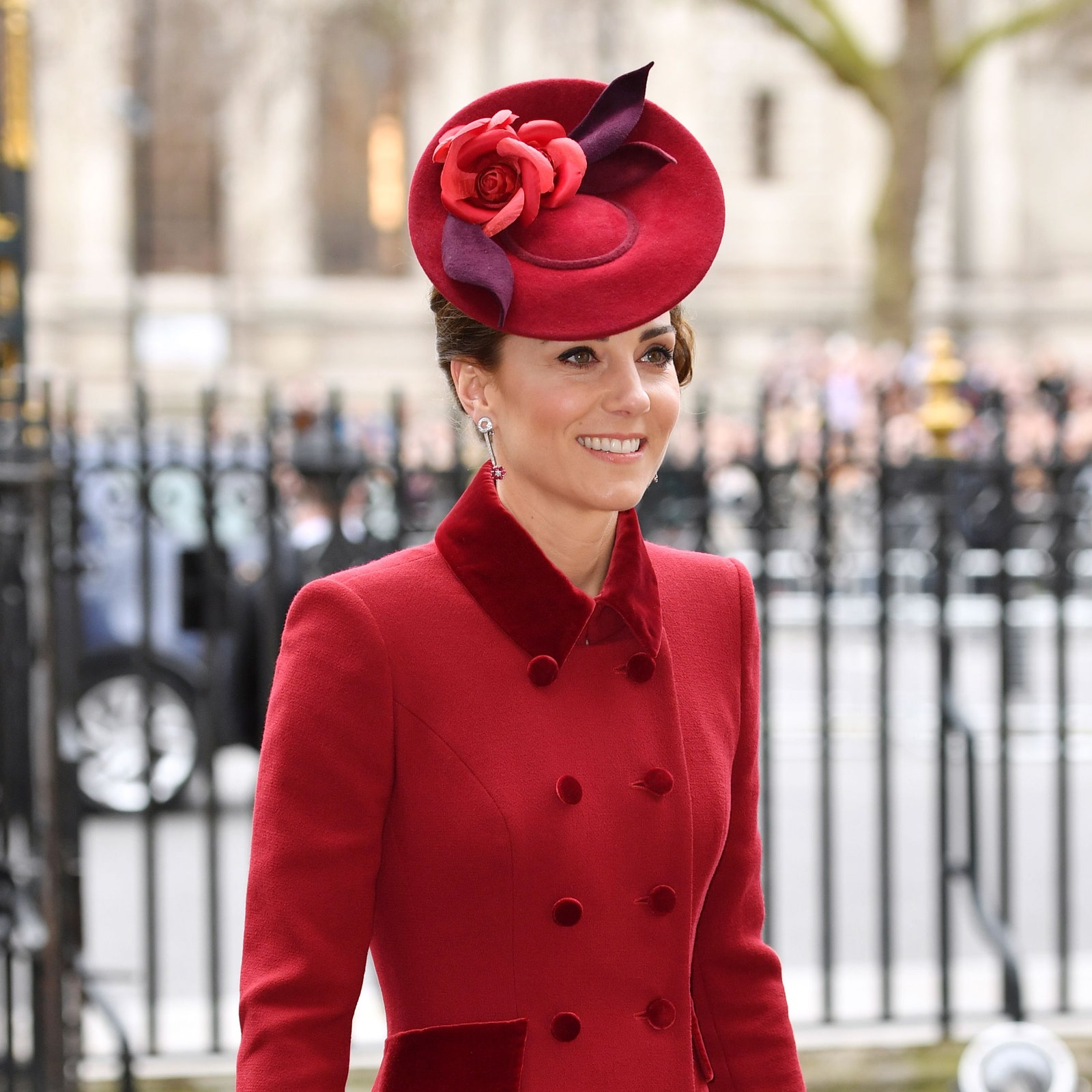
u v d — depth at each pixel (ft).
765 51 330.54
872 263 208.33
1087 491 53.67
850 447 51.34
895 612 103.96
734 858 21.29
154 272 326.03
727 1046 21.11
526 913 18.88
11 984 42.73
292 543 72.95
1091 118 373.61
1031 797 86.89
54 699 40.63
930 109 204.13
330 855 18.95
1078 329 366.43
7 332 43.91
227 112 287.48
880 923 50.88
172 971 59.88
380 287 337.11
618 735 19.62
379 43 318.65
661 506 51.70
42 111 250.37
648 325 19.39
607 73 229.66
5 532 42.91
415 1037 19.02
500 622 19.42
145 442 50.16
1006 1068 38.42
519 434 19.49
